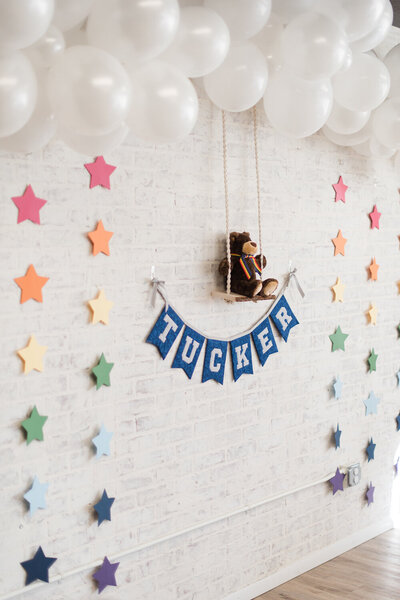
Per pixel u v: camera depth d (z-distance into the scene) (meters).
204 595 2.74
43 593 2.27
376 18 2.05
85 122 1.64
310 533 3.16
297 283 2.99
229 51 2.04
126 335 2.44
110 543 2.44
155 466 2.55
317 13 1.99
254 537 2.92
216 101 2.13
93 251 2.33
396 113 2.54
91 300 2.34
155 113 1.79
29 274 2.18
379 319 3.43
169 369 2.58
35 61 1.69
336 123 2.49
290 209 2.97
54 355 2.26
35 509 2.23
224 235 2.73
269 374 2.93
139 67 1.81
